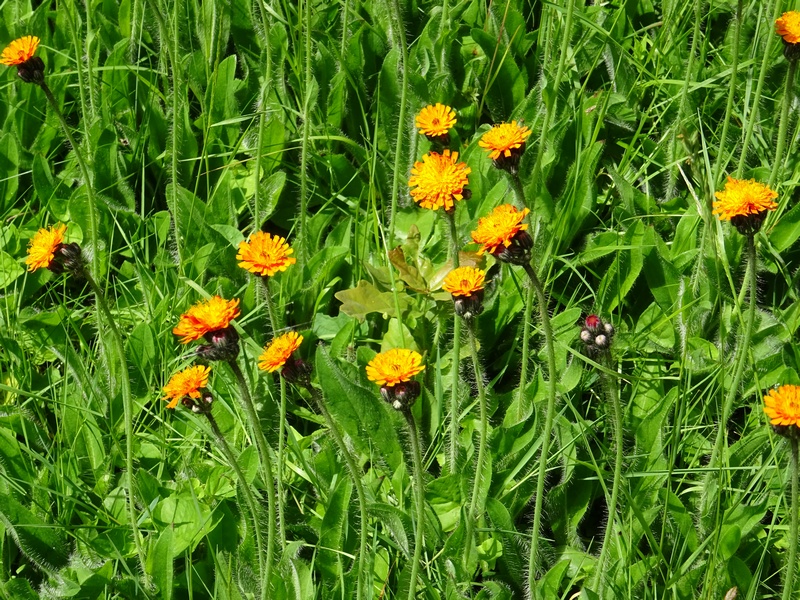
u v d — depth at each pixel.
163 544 1.06
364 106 1.27
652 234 1.16
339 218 1.24
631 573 1.06
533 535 1.04
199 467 1.11
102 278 1.21
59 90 1.28
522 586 1.08
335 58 1.26
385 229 1.22
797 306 1.14
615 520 1.07
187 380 1.02
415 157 1.24
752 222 1.04
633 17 1.30
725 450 1.09
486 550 1.08
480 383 1.05
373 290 1.15
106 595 1.07
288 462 1.12
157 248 1.22
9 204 1.25
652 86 1.26
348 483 1.07
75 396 1.15
